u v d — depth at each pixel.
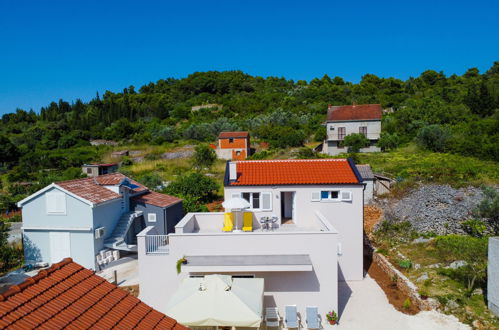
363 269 20.78
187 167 54.28
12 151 75.50
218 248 15.28
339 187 19.00
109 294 7.60
